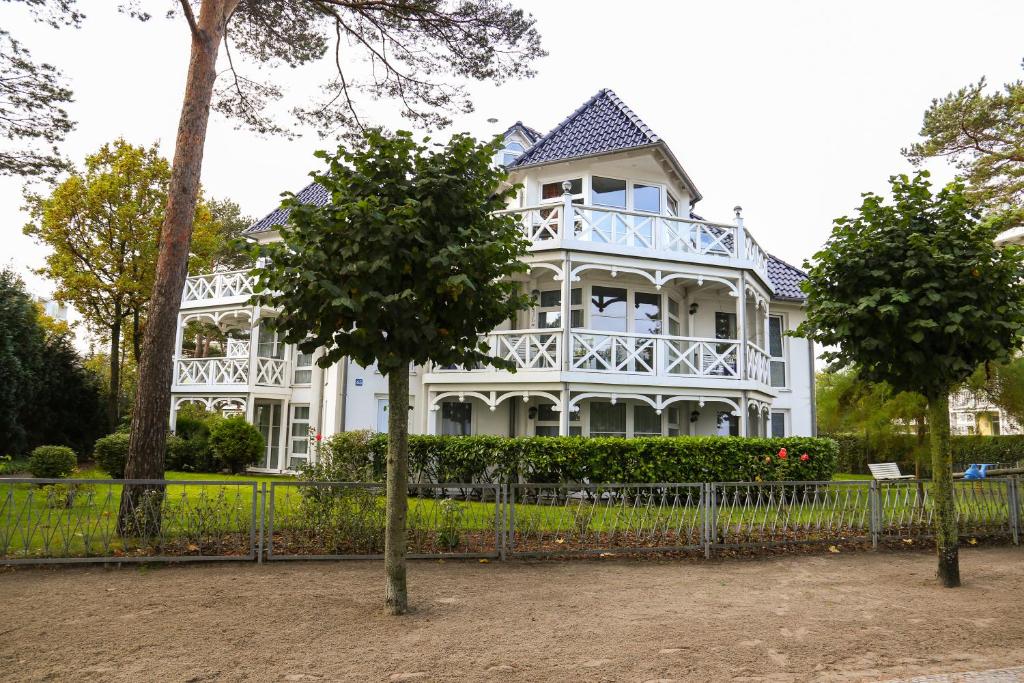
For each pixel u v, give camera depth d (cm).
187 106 935
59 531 807
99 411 2445
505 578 733
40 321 3019
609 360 1552
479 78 1248
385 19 1181
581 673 454
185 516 791
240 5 1168
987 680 448
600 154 1652
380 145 590
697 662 480
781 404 2002
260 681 429
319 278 542
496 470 1334
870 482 974
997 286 747
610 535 880
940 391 775
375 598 634
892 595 691
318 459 1322
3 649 482
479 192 613
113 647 489
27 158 1420
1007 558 900
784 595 684
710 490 888
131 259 2469
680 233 1636
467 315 597
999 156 1731
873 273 756
